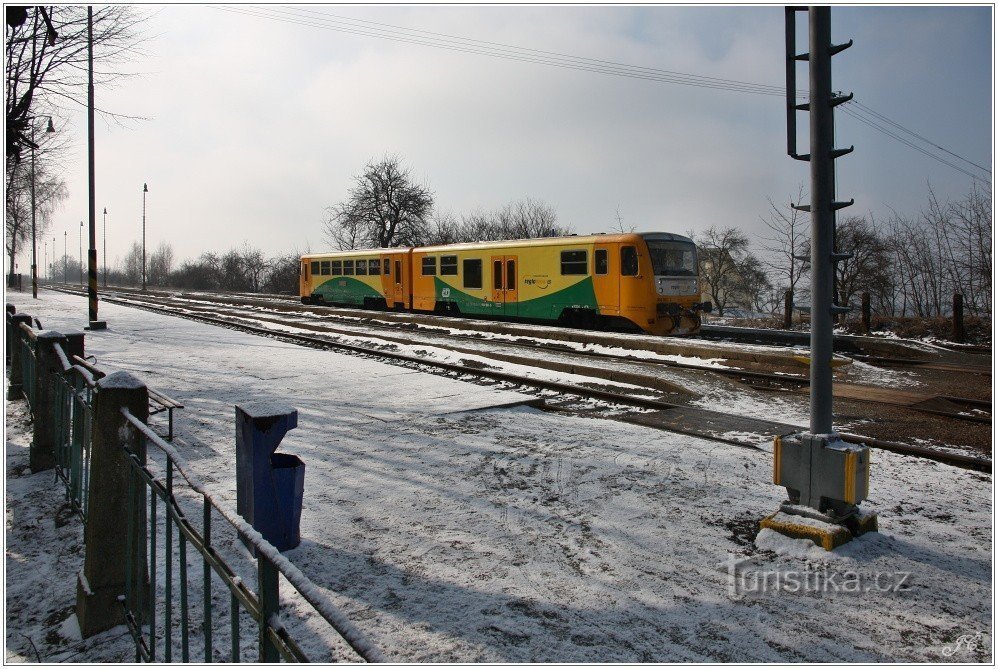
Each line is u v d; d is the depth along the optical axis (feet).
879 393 35.99
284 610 11.92
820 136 14.97
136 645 11.05
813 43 14.88
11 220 110.22
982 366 47.11
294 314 93.20
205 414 26.84
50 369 20.25
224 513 8.26
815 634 11.44
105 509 11.78
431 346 52.19
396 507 16.97
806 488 15.34
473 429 25.16
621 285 63.16
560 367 42.70
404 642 11.05
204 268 236.84
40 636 11.70
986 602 12.57
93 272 59.88
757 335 63.77
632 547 14.79
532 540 15.10
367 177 177.37
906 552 14.61
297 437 23.58
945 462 22.25
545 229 177.47
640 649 10.94
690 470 20.27
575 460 21.20
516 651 10.84
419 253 87.76
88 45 50.90
